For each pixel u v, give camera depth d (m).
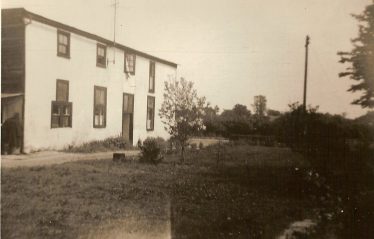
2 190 10.21
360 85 10.41
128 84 23.50
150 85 25.66
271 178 11.22
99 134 21.38
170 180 11.94
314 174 10.42
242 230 7.66
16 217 8.27
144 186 11.15
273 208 9.00
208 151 14.55
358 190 9.70
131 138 23.83
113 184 11.30
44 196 9.88
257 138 13.04
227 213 8.66
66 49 19.02
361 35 10.20
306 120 11.07
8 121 16.33
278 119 11.87
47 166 13.80
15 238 7.29
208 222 8.05
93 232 7.43
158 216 8.42
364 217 8.35
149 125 25.69
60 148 18.64
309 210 8.90
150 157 15.48
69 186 10.95
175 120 15.91
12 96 16.50
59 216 8.39
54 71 18.22
